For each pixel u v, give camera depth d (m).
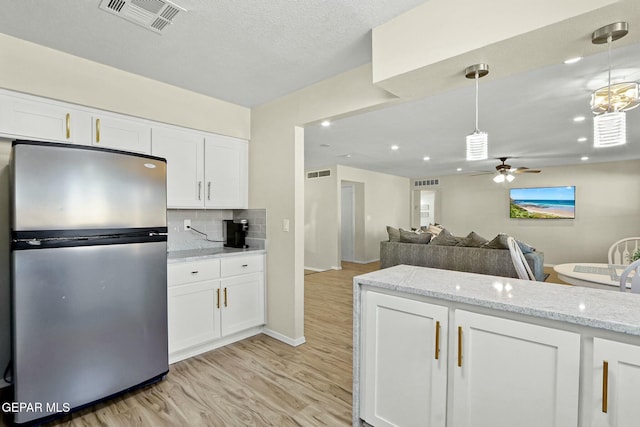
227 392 2.18
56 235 1.78
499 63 1.63
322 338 3.14
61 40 2.06
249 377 2.38
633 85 1.53
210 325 2.78
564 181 7.06
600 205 6.68
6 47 2.01
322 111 2.69
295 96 2.92
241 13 1.76
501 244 4.23
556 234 7.17
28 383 1.71
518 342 1.28
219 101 3.12
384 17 1.79
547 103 3.08
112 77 2.44
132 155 2.10
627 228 6.43
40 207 1.74
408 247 5.11
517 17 1.38
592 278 2.83
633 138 4.46
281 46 2.12
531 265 3.97
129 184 2.08
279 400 2.09
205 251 3.08
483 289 1.50
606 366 1.10
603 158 6.17
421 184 9.30
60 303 1.80
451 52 1.57
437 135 4.33
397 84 1.91
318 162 6.72
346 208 8.17
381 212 8.39
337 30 1.93
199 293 2.70
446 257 4.67
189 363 2.59
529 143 4.76
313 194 7.46
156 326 2.23
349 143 4.82
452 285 1.58
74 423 1.84
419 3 1.67
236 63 2.37
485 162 6.57
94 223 1.92
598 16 1.24
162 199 2.28
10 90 2.04
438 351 1.47
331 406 2.03
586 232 6.83
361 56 2.26
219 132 3.12
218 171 3.15
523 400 1.27
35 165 1.72
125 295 2.06
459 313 1.41
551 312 1.19
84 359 1.89
